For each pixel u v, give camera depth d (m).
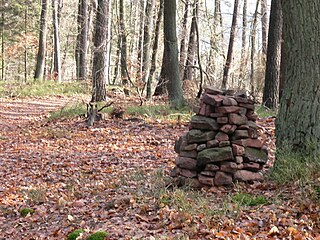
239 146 6.76
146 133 13.03
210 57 27.00
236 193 6.30
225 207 5.69
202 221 5.41
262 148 6.95
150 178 7.86
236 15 25.33
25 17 39.97
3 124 17.70
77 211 6.68
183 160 6.94
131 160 10.16
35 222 6.59
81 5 34.16
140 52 30.59
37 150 12.18
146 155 10.53
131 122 14.61
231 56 25.20
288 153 6.88
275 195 6.08
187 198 6.27
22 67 52.78
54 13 33.94
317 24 6.80
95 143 12.42
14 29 40.94
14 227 6.50
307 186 5.87
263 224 5.18
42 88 28.56
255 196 6.15
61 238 5.73
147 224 5.65
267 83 15.17
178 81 17.33
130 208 6.36
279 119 7.17
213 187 6.71
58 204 7.15
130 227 5.58
